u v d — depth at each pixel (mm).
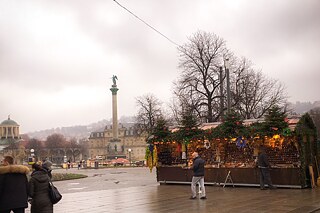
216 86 47281
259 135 19953
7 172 9469
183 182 23562
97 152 190000
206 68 47875
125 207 15227
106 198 18328
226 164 22016
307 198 15867
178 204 15539
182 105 48719
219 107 46594
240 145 20719
